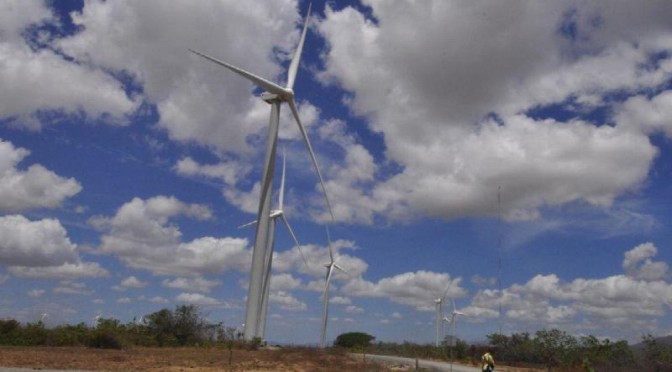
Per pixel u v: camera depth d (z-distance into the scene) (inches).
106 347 2218.3
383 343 3321.9
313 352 2309.3
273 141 2440.9
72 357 1582.2
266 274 2780.5
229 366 1503.4
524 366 2319.1
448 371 1701.5
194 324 2773.1
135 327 2672.2
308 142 2474.2
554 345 2313.0
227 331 2842.0
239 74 2399.1
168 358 1727.4
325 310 3196.4
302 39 2541.8
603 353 2134.6
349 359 2087.8
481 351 2655.0
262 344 2439.7
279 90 2412.6
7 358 1453.0
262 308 2733.8
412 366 1859.0
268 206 2422.5
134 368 1352.1
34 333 2218.3
